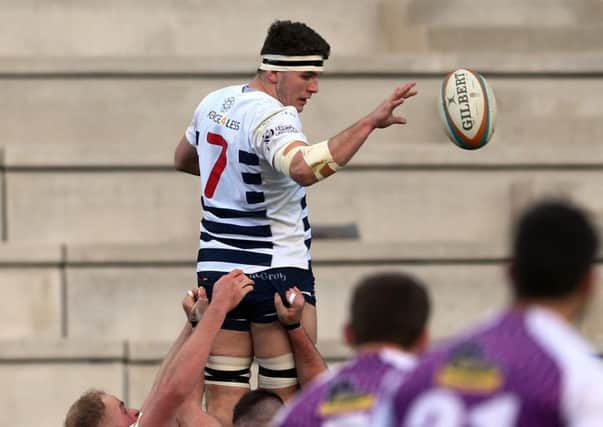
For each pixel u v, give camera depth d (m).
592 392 12.98
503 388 13.27
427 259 36.53
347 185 37.91
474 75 24.17
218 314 21.61
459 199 37.94
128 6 39.91
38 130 38.53
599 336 35.78
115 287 36.53
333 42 40.31
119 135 38.56
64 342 35.31
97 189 37.56
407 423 13.74
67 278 36.47
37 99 38.53
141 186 37.66
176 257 36.50
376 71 38.72
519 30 40.31
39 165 37.38
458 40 40.19
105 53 39.84
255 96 22.30
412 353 15.53
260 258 22.38
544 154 37.94
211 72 38.59
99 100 38.56
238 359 22.92
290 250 22.53
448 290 36.53
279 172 22.12
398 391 13.89
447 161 37.84
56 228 37.44
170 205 37.69
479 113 23.77
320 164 20.98
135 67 38.53
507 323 13.64
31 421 35.22
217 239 22.61
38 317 36.38
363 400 15.16
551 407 13.03
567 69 39.28
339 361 34.91
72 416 23.30
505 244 36.44
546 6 40.72
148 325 36.50
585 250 13.63
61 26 39.75
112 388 35.31
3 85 38.47
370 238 37.84
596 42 40.47
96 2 39.81
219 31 40.03
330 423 15.23
